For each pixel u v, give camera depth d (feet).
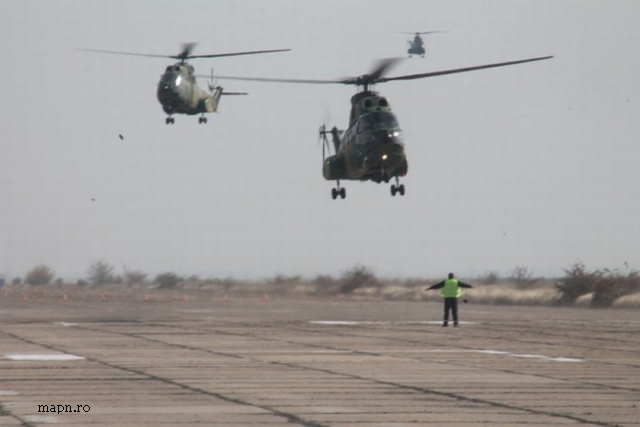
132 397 214.07
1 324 458.91
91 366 273.33
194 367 272.10
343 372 261.85
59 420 184.03
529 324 475.72
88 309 643.45
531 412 196.44
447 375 255.50
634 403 208.23
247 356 303.48
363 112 506.07
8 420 183.93
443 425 181.68
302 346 340.59
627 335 398.01
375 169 508.94
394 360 293.02
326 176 549.95
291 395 218.38
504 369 269.64
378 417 190.19
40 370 263.29
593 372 263.29
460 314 595.06
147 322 482.28
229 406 202.49
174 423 182.19
